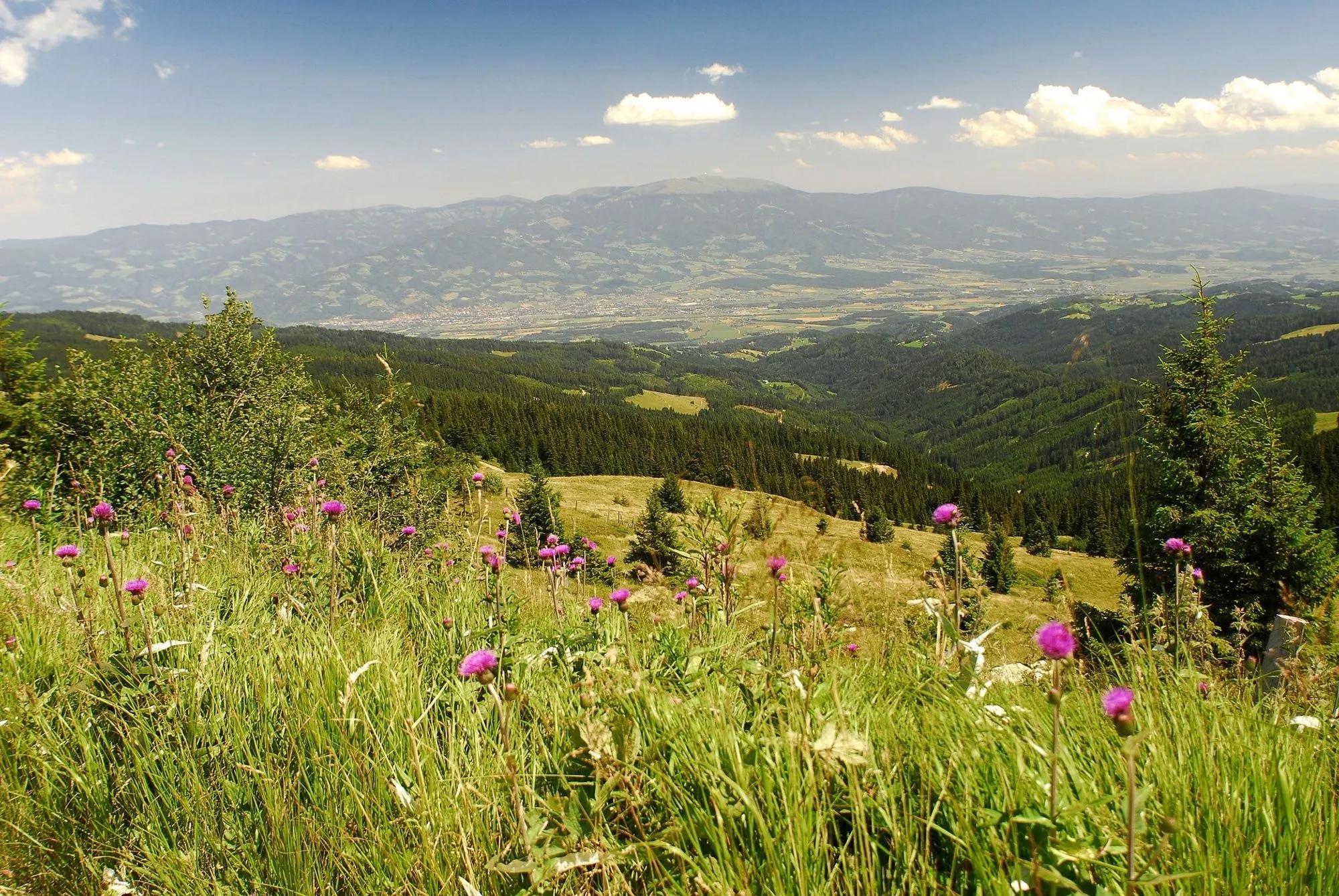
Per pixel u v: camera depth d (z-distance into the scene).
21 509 6.06
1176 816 1.55
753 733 1.92
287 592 3.77
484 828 1.88
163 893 1.95
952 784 1.73
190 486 5.22
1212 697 2.22
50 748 2.35
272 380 18.39
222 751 2.32
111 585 3.48
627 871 1.71
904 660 2.64
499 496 4.70
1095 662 2.62
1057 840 1.44
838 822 1.78
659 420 128.62
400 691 2.43
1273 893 1.44
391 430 16.61
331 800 2.09
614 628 3.13
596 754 1.73
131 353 16.55
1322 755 1.87
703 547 2.94
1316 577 12.22
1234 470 13.34
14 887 2.02
